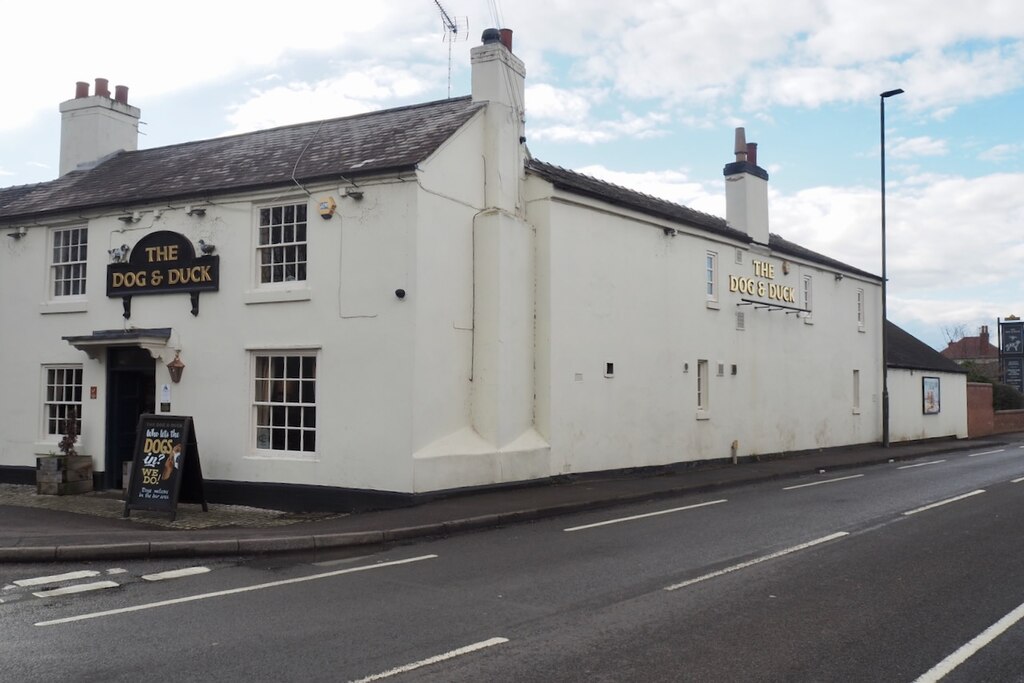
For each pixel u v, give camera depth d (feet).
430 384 44.52
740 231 75.05
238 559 31.60
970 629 21.58
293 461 45.75
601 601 24.41
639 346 60.44
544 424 51.70
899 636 20.95
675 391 64.23
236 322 48.08
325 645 20.21
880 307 101.14
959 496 49.03
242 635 21.15
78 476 51.21
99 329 52.85
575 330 54.19
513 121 52.11
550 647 20.02
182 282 49.65
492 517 39.04
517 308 50.16
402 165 43.75
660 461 62.03
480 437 47.88
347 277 45.19
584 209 55.67
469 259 48.44
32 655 19.54
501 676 17.97
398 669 18.40
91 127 64.64
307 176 45.91
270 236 48.24
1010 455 87.15
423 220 44.29
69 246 55.57
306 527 36.88
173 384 49.73
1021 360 181.88
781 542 33.71
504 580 27.35
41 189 61.21
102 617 23.04
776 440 77.97
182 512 44.19
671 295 64.44
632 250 60.29
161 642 20.57
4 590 26.55
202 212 49.16
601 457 56.13
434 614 23.08
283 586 26.86
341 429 44.73
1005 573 28.09
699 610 23.38
